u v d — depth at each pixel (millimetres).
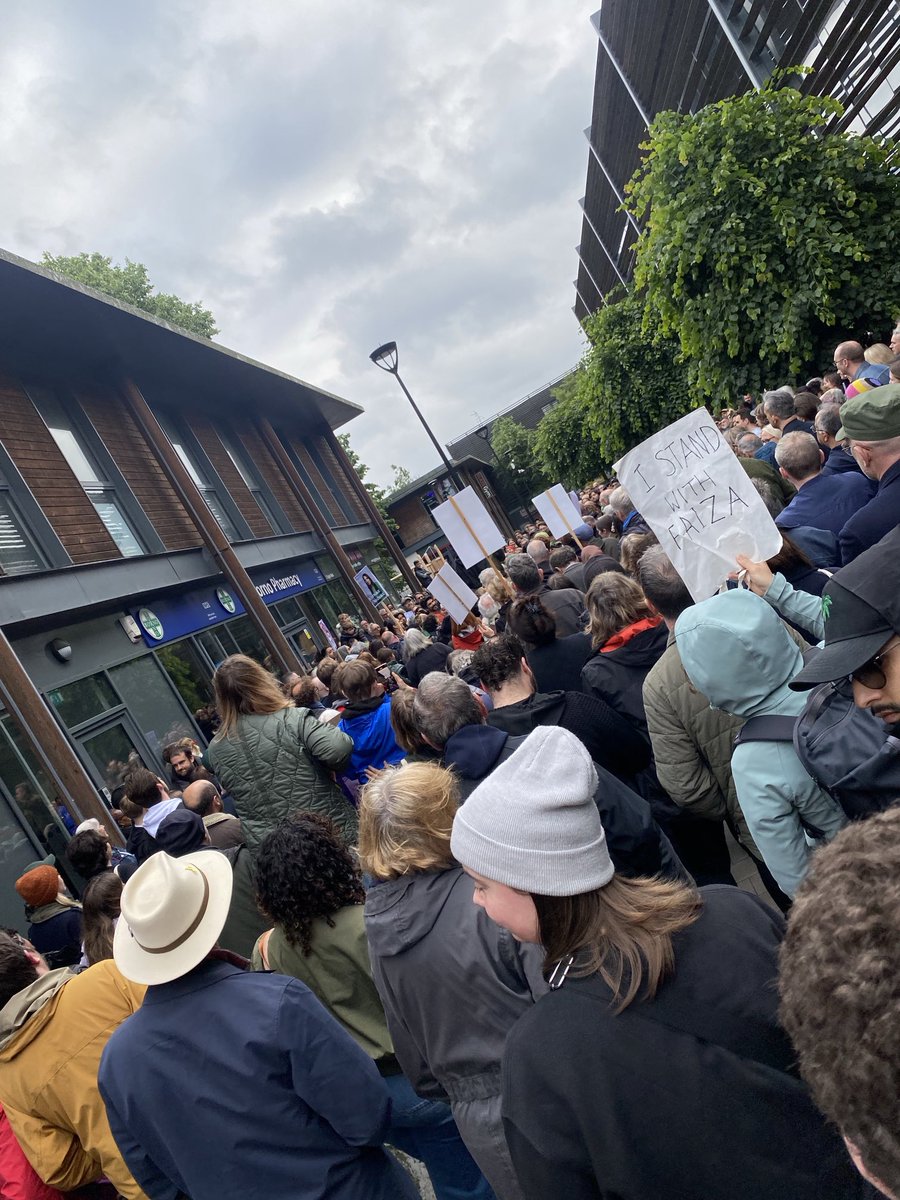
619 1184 1095
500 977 1806
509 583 7164
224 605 13867
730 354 9641
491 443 59812
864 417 2734
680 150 9078
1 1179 2393
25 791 7852
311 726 4055
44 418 11133
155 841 4414
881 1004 723
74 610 9789
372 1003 2342
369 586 22734
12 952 2432
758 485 4270
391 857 1934
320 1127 1891
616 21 16219
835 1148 1042
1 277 8922
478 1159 1886
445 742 2734
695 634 2021
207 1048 1862
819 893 838
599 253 29812
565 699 3020
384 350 18000
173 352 13562
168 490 13547
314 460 24984
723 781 2707
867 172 8750
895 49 9078
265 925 3451
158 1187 2041
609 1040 1121
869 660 1526
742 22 11352
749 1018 1106
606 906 1206
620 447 19172
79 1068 2297
